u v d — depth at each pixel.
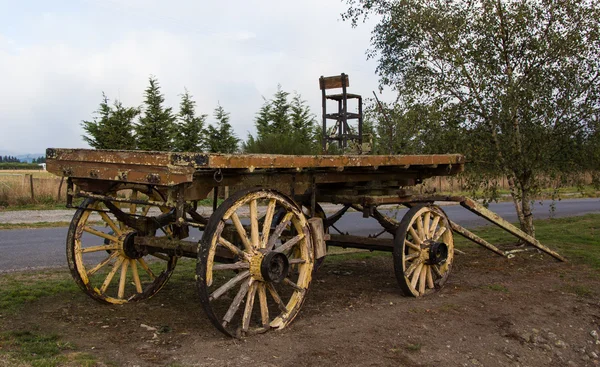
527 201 10.38
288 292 6.77
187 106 25.50
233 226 5.56
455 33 9.74
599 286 7.58
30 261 8.77
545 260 9.34
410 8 10.39
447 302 6.46
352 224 15.26
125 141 23.47
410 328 5.43
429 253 6.77
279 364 4.30
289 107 27.28
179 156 4.30
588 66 9.51
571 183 10.20
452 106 9.95
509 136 9.60
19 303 5.86
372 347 4.85
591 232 12.95
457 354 4.97
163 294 6.46
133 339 4.77
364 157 6.01
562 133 9.65
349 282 7.49
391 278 7.81
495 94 9.41
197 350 4.50
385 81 11.86
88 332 4.93
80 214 5.60
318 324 5.39
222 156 4.45
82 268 5.63
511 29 9.74
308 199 6.90
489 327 5.71
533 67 9.82
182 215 4.57
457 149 9.76
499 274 8.17
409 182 7.99
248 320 4.92
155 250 5.99
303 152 21.25
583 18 9.51
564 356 5.41
